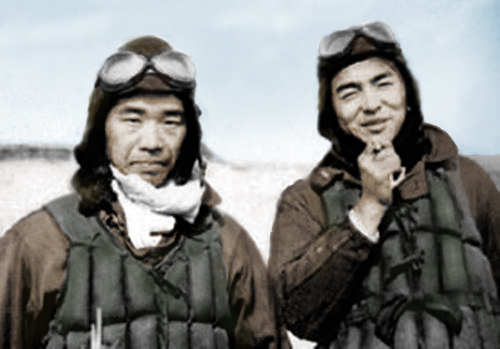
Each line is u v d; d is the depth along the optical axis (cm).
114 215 214
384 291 221
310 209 232
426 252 225
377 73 234
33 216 212
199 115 228
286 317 223
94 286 206
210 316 212
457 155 239
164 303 210
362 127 234
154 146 214
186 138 220
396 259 223
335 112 238
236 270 220
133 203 214
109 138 216
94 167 217
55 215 211
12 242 206
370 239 219
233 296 218
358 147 234
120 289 208
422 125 240
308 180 238
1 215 227
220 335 213
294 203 236
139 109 215
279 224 235
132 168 215
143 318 207
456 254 225
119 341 204
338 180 234
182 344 207
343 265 218
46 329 201
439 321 219
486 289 224
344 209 229
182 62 216
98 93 215
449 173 235
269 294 225
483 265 226
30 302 202
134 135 215
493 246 229
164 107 216
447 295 222
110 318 205
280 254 229
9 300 199
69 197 216
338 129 237
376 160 227
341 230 222
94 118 216
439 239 226
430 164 236
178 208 215
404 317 220
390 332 219
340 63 236
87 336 203
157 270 212
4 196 228
